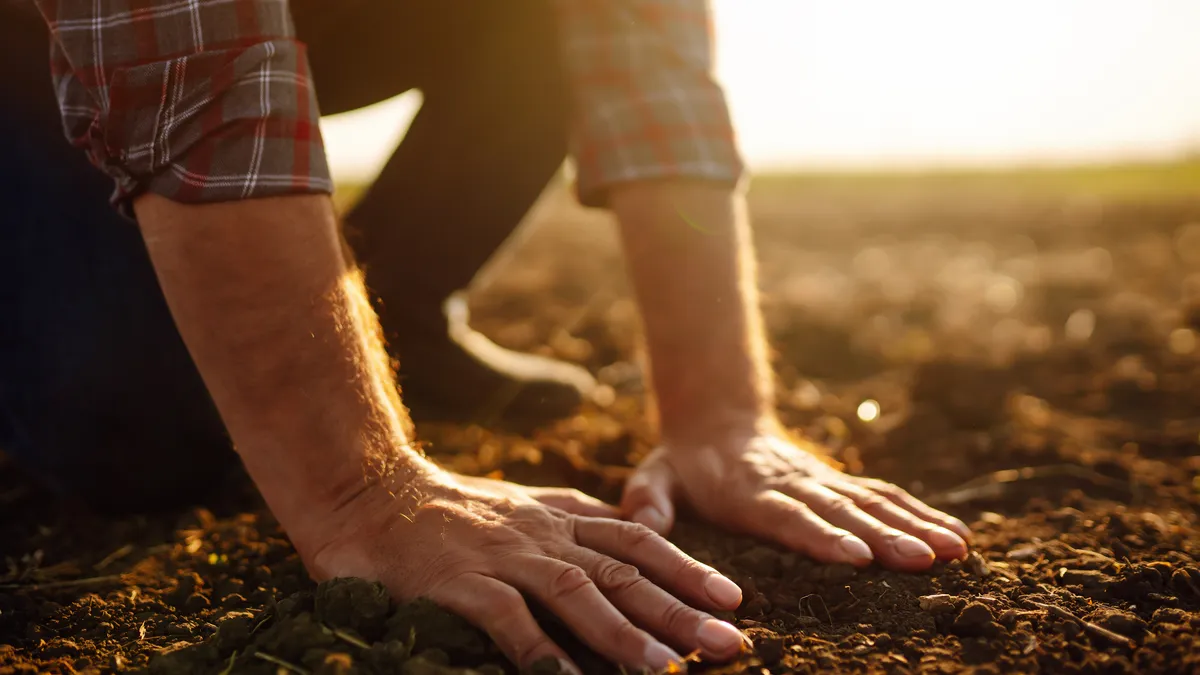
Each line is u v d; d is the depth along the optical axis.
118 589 0.88
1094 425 1.23
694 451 0.92
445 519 0.77
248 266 0.73
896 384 1.43
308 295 0.75
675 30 0.96
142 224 0.75
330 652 0.71
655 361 0.95
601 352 1.64
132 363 0.98
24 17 0.93
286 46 0.75
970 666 0.74
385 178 1.20
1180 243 3.01
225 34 0.73
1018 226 3.62
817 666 0.74
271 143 0.74
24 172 0.96
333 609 0.74
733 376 0.93
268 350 0.74
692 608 0.76
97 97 0.75
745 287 0.95
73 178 0.95
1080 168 6.31
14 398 1.00
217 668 0.73
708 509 0.90
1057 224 3.62
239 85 0.73
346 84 1.13
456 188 1.19
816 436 1.19
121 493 1.03
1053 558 0.87
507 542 0.77
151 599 0.86
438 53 1.14
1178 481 1.06
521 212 1.24
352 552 0.77
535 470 1.08
